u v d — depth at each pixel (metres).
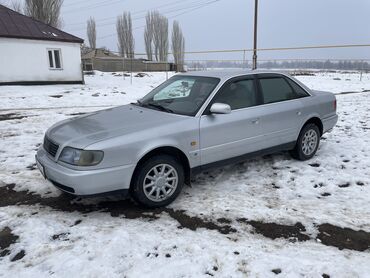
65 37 20.61
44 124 8.65
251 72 4.95
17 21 19.53
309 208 3.95
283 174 4.97
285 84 5.33
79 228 3.49
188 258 3.00
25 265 2.92
